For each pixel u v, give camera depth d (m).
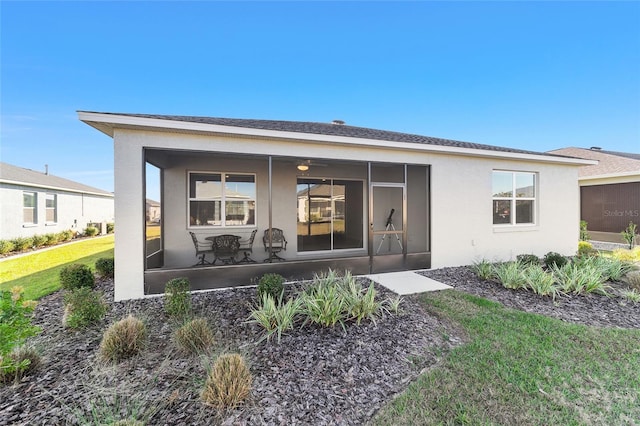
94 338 3.49
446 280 6.15
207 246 7.52
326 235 9.07
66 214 15.84
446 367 2.87
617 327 3.85
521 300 4.91
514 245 8.29
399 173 9.23
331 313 3.75
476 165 7.80
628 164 12.41
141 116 4.83
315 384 2.59
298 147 6.12
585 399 2.40
